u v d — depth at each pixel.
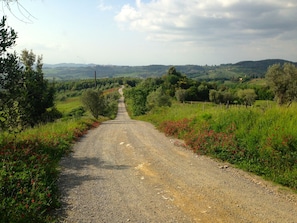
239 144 10.01
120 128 20.80
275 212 5.47
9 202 5.27
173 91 93.62
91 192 6.59
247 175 7.96
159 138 14.73
